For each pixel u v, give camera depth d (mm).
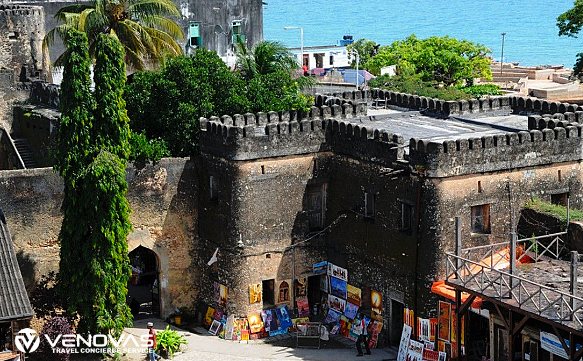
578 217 44031
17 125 61688
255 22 80438
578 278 41031
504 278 40250
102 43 43688
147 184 49406
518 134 44875
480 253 44625
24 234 47406
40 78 65375
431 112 54469
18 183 47062
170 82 51625
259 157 47938
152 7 58344
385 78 86000
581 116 49469
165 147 50625
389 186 45844
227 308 49125
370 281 47594
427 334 44312
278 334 49219
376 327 47031
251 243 48469
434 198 43594
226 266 48938
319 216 50156
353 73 91562
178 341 46469
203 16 77812
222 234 49000
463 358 42500
